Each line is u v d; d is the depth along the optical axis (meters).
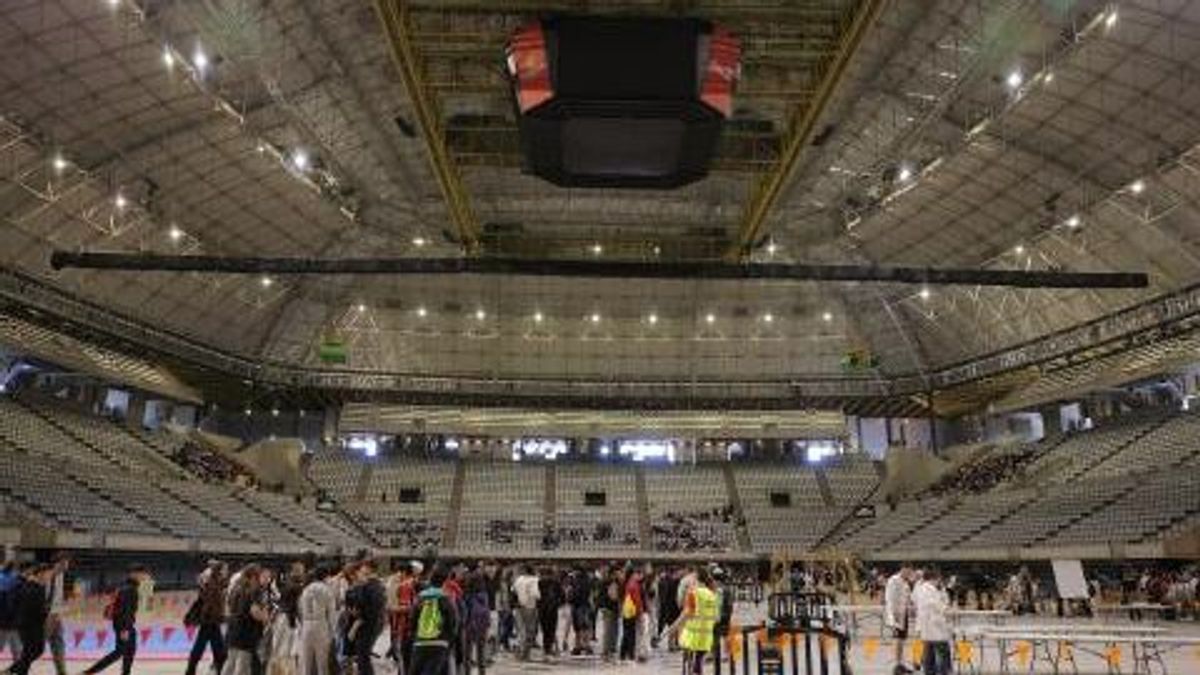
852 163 44.25
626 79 17.56
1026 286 24.53
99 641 20.61
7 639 13.38
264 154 41.47
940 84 36.88
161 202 42.88
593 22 17.72
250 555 46.41
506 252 31.45
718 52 17.95
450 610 12.06
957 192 44.91
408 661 14.27
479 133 25.34
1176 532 38.09
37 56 32.28
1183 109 34.19
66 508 39.59
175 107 37.53
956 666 18.75
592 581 24.55
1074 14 31.05
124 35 32.53
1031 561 44.06
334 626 12.86
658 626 22.70
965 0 32.06
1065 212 42.69
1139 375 48.22
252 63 34.25
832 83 21.12
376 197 48.41
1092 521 43.53
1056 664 17.75
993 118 35.66
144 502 44.53
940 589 17.03
